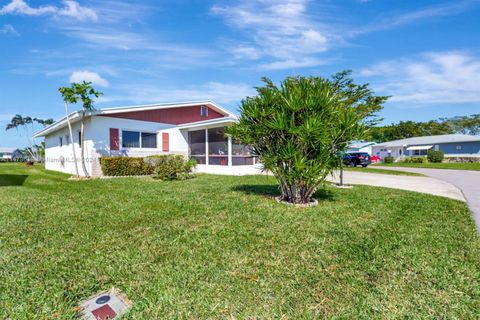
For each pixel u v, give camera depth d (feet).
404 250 10.12
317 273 8.30
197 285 7.53
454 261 9.16
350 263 9.00
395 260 9.24
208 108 57.36
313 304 6.72
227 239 11.26
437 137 109.09
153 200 19.67
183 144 50.98
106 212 16.02
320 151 17.42
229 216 15.06
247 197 20.98
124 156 41.16
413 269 8.57
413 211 16.63
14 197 21.12
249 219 14.43
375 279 7.96
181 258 9.32
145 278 7.95
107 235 11.80
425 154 101.96
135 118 43.09
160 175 34.68
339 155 18.45
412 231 12.51
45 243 10.87
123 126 41.52
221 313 6.34
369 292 7.25
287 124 16.85
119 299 6.98
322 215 15.39
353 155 76.23
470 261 9.18
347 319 6.16
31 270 8.46
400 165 80.74
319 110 17.08
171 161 36.29
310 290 7.34
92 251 10.01
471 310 6.48
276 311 6.43
